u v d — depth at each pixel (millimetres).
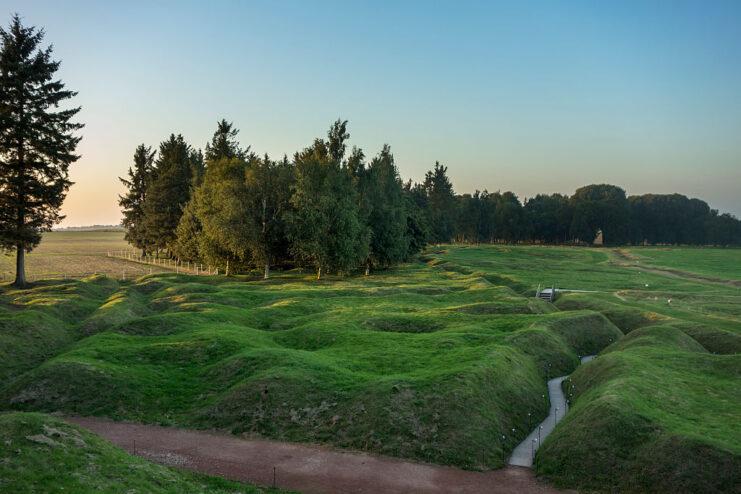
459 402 23953
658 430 20141
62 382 26703
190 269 102062
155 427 23578
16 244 59812
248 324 44344
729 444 18609
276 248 80938
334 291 61062
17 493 13531
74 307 49094
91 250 168250
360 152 94312
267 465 19812
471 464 20422
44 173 61281
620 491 18094
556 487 18844
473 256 143875
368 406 24141
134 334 38062
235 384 27922
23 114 59531
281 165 85438
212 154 101188
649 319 47688
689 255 155250
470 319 44438
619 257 150375
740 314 52938
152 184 114688
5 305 50000
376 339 36844
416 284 71750
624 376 26906
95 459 16500
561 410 28109
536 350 36719
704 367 29609
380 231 90750
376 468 19859
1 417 17312
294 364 29484
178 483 16609
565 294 65438
